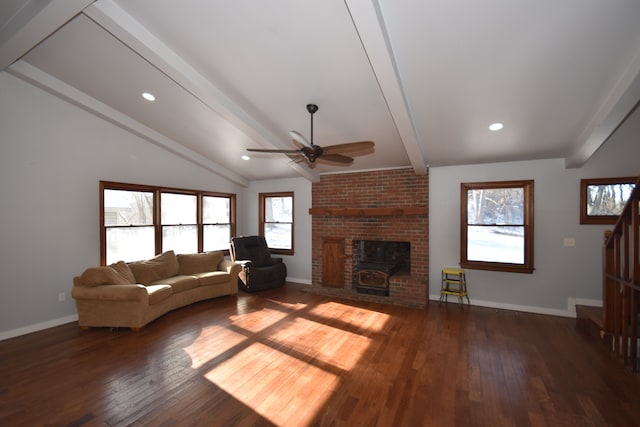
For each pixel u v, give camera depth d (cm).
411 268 496
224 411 211
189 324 377
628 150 380
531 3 192
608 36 212
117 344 319
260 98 337
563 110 304
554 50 228
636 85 245
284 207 647
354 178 550
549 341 329
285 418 204
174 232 533
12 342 325
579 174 404
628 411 211
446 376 258
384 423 199
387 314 419
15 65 325
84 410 212
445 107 315
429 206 491
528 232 429
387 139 405
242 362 281
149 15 240
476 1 194
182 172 542
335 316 410
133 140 462
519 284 437
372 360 286
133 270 427
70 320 388
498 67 251
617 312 293
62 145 383
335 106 338
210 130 447
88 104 388
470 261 467
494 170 452
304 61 271
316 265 580
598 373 262
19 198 347
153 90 355
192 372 263
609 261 312
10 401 222
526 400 224
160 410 212
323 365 276
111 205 440
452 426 196
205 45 265
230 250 584
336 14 216
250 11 223
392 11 207
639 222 258
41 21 237
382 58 234
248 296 512
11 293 341
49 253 371
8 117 338
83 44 290
